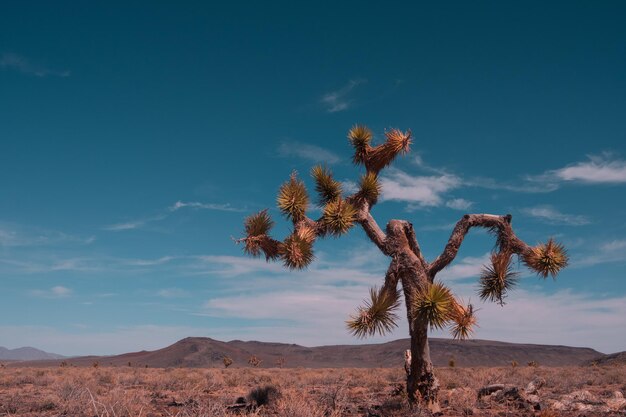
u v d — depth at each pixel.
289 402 11.24
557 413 12.90
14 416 12.09
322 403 13.49
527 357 157.00
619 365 57.09
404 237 12.63
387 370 46.78
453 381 24.42
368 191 13.74
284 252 12.72
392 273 12.30
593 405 14.82
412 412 11.52
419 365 12.15
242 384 27.98
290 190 13.29
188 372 45.25
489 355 153.12
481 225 12.74
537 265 12.29
